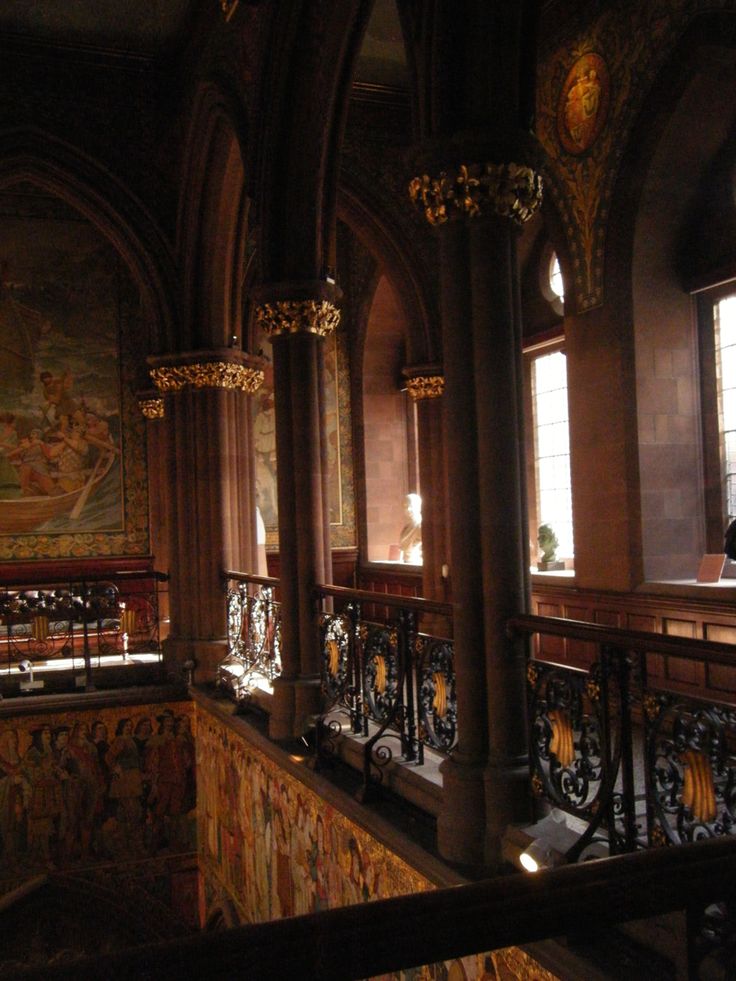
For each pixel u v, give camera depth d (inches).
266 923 65.4
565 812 221.1
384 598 287.7
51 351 646.5
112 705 471.5
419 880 232.8
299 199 352.2
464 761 227.3
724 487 397.7
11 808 456.8
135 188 480.7
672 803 172.1
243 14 375.6
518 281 235.0
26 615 619.5
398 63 495.5
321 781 293.1
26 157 461.7
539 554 534.6
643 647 174.4
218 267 476.4
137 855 473.1
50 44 460.1
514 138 226.4
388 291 677.3
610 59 389.4
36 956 461.4
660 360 400.2
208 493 482.9
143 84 484.4
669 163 382.3
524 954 183.8
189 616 489.1
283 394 360.2
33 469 639.1
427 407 557.6
